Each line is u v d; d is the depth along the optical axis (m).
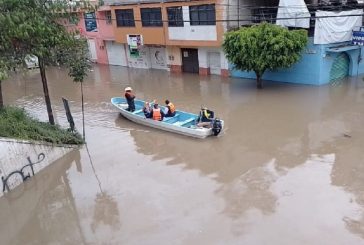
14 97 25.70
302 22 21.44
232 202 11.27
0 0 12.89
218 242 9.59
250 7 24.08
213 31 24.91
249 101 20.42
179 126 16.39
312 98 20.00
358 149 14.02
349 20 21.80
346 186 11.65
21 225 11.38
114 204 11.79
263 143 15.14
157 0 27.44
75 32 15.44
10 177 12.95
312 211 10.53
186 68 29.20
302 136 15.49
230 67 26.05
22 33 13.01
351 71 23.48
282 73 23.52
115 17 31.73
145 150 15.41
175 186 12.45
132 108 19.05
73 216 11.51
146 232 10.29
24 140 13.46
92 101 23.25
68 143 15.80
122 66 34.62
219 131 15.93
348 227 9.80
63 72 33.00
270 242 9.43
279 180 12.26
